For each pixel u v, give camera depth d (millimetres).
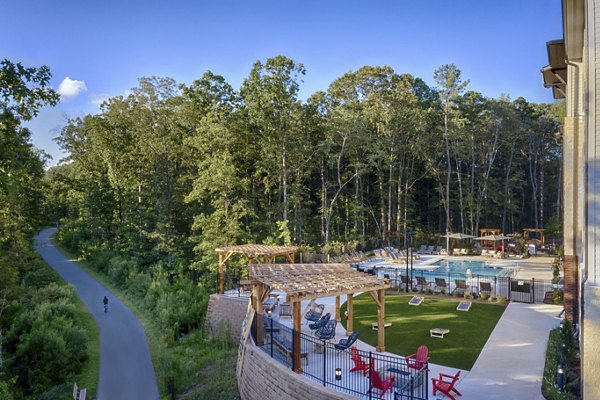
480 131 56438
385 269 33625
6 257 32281
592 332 9805
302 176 50688
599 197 10031
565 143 17109
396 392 12102
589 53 10266
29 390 23234
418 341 18219
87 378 24234
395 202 58688
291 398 14484
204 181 38656
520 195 67812
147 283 38938
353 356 15023
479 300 24531
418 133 54125
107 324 32906
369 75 52344
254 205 46031
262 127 44156
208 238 38094
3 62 16547
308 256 40281
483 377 14344
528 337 18203
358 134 47094
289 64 41844
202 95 43812
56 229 82438
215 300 28703
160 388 22922
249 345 18375
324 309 23953
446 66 50094
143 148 50406
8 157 18812
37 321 27078
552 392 12320
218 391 20125
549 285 26719
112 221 57500
